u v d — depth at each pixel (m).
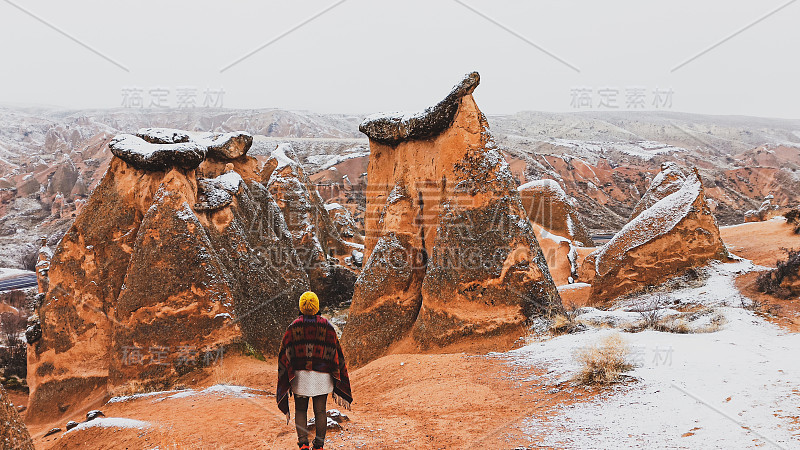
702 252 19.08
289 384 6.80
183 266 16.33
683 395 7.70
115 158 18.44
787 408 6.89
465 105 15.45
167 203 16.81
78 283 18.08
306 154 134.25
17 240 101.06
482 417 8.20
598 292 20.44
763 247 23.95
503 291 14.09
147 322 16.00
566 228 32.91
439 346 14.19
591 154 135.50
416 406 9.13
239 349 16.56
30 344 18.66
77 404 17.31
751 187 93.62
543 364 10.46
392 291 16.14
